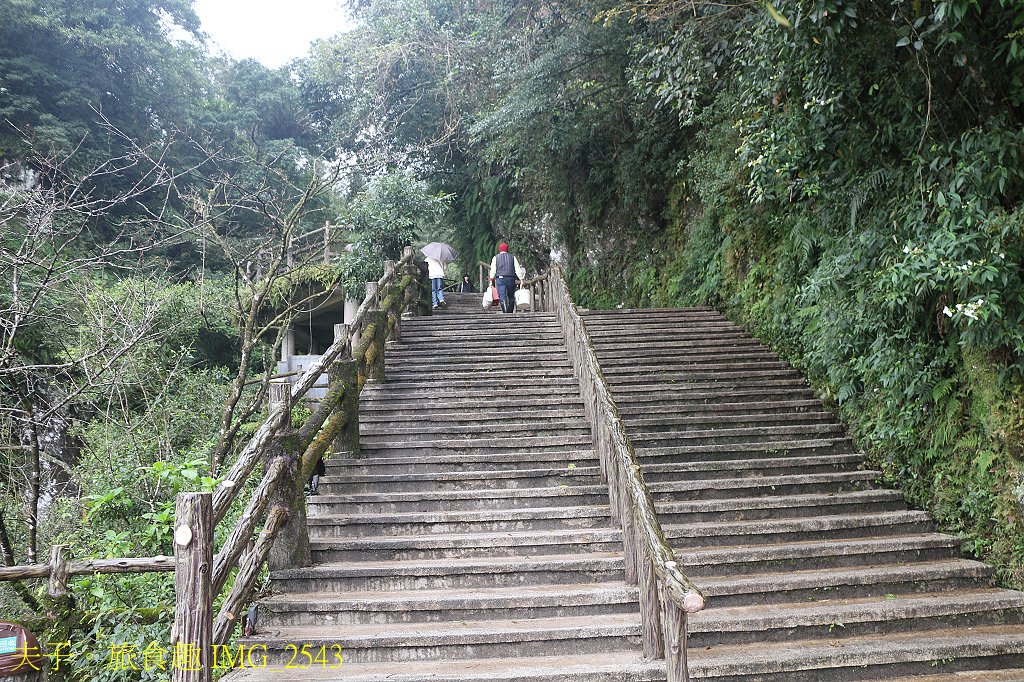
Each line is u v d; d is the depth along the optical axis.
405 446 6.23
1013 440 4.73
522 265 19.11
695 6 7.24
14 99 14.73
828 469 6.05
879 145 5.34
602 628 3.94
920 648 3.90
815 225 7.28
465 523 5.08
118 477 5.79
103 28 17.11
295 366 13.56
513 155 15.62
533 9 11.93
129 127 16.89
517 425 6.50
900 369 5.38
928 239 4.54
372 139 16.55
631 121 13.27
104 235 15.12
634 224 14.52
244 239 15.02
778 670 3.76
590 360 6.11
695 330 9.16
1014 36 3.93
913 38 4.46
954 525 5.18
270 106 23.66
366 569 4.44
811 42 4.77
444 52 16.05
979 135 4.30
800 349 7.85
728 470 5.86
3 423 7.45
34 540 6.75
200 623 2.86
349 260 12.62
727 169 9.37
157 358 9.50
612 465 5.05
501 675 3.52
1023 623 4.35
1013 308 4.41
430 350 8.55
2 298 7.45
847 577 4.48
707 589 4.32
